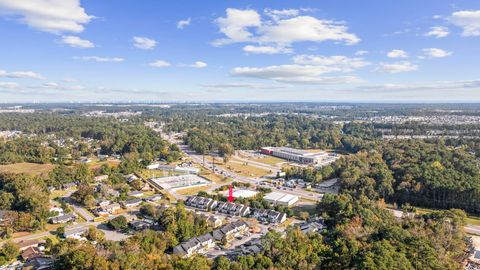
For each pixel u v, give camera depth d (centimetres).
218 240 14050
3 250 12181
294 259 10769
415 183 19650
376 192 19788
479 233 15225
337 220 14825
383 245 9581
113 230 15288
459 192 18138
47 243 13025
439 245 11250
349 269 8975
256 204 17975
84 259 9838
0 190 18988
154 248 11844
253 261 10688
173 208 16650
